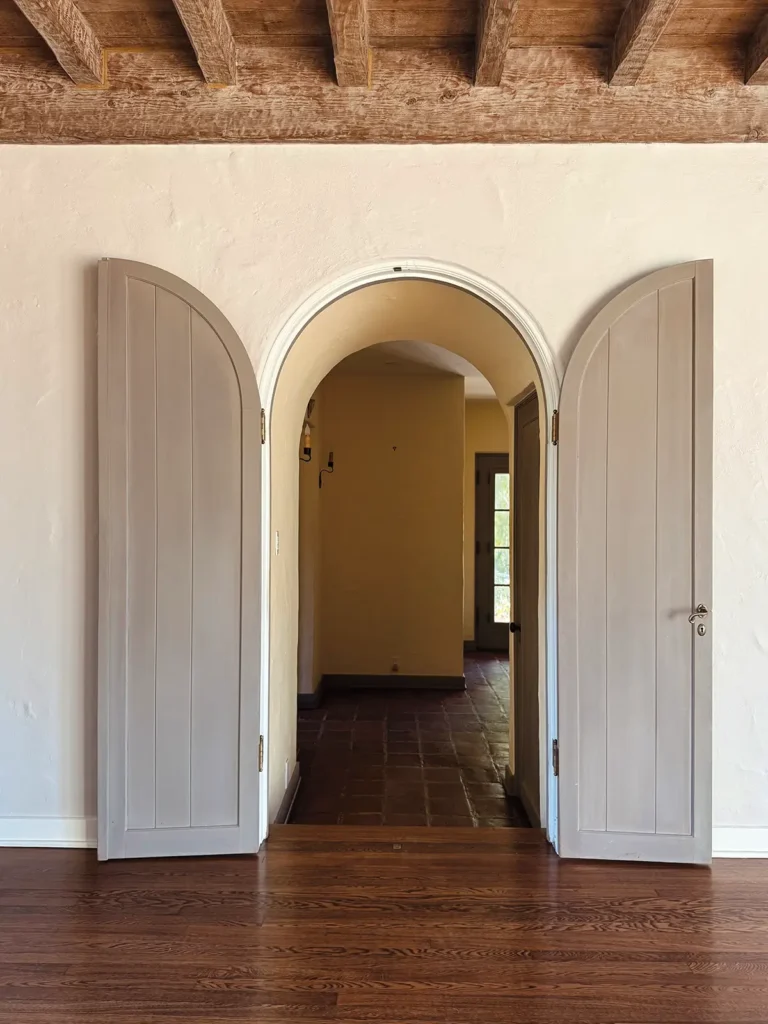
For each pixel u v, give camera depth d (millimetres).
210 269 2547
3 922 2078
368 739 4559
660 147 2529
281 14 2320
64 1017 1695
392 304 3186
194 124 2514
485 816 3346
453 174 2529
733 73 2482
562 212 2529
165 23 2375
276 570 2975
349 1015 1704
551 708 2568
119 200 2545
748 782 2539
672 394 2463
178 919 2090
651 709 2469
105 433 2453
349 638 6008
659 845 2445
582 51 2484
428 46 2482
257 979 1829
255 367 2553
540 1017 1704
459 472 5992
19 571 2578
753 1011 1737
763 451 2533
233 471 2502
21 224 2557
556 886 2291
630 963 1906
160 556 2486
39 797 2582
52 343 2566
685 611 2467
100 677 2451
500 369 3582
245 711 2502
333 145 2533
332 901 2189
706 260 2441
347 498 6008
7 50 2520
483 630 7789
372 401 6012
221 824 2490
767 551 2533
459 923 2078
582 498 2486
